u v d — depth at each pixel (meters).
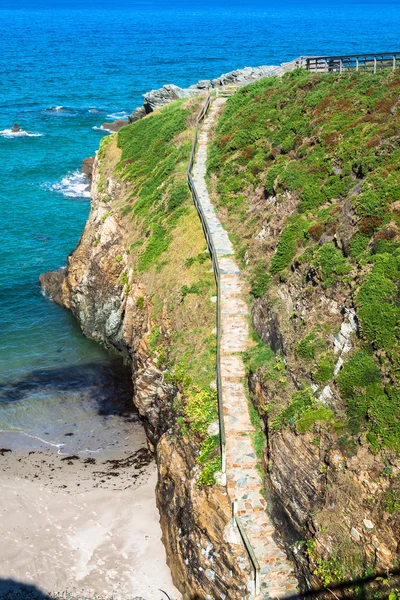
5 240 51.47
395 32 194.12
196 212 33.72
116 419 31.69
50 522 24.80
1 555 23.31
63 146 77.25
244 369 24.06
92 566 22.75
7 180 65.00
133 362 31.80
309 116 34.69
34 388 33.94
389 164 25.52
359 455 17.20
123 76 123.00
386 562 15.50
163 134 44.56
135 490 26.42
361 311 19.33
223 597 18.72
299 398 20.03
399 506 15.77
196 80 116.62
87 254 40.53
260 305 25.78
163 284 30.69
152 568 22.56
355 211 23.30
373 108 31.39
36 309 41.97
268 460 19.98
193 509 20.41
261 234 29.45
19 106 97.94
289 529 18.39
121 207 39.69
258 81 45.72
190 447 22.33
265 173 33.16
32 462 28.33
